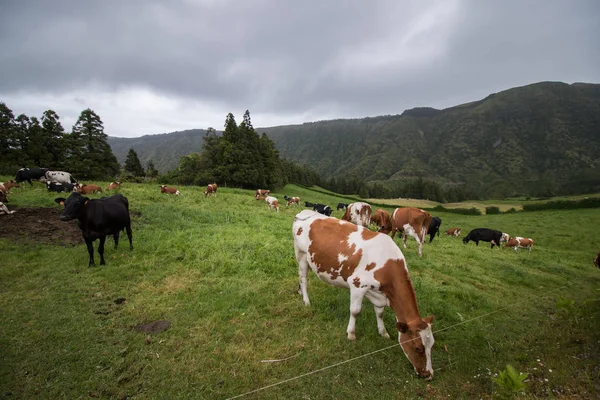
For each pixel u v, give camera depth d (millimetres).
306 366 4238
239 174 52094
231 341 4723
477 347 4977
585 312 5566
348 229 5402
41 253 8062
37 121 45469
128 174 58906
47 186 18203
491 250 16250
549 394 3447
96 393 3658
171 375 3984
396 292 4523
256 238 10508
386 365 4324
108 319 5211
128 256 8234
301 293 6297
